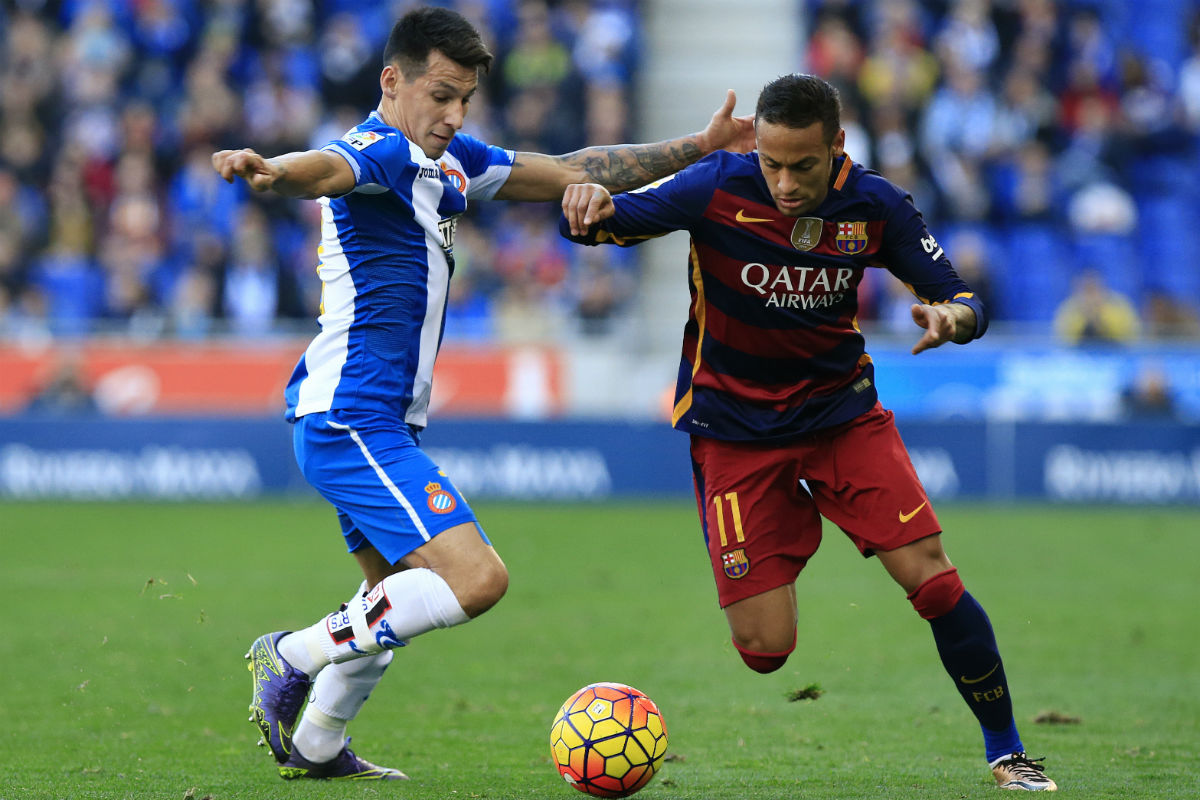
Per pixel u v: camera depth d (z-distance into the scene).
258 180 13.60
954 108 66.50
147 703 21.38
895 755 17.98
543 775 16.72
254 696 16.12
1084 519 50.94
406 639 15.31
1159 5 73.06
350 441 15.45
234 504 53.72
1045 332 58.38
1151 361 55.28
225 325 55.56
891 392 55.22
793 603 16.31
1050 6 70.12
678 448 55.81
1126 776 16.48
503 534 45.47
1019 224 65.00
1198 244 67.06
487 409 55.62
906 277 15.88
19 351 55.12
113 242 62.53
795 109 14.54
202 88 65.38
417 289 15.78
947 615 15.46
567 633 28.42
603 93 66.44
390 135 15.28
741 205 15.60
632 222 15.86
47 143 65.56
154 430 55.12
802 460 16.14
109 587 33.81
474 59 15.45
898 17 69.50
